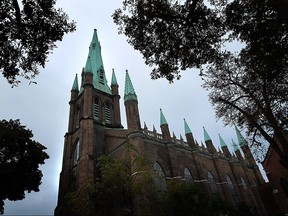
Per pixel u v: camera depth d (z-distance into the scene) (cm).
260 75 1977
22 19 1550
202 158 4972
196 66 1917
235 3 1658
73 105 5562
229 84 2373
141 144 3778
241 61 2116
